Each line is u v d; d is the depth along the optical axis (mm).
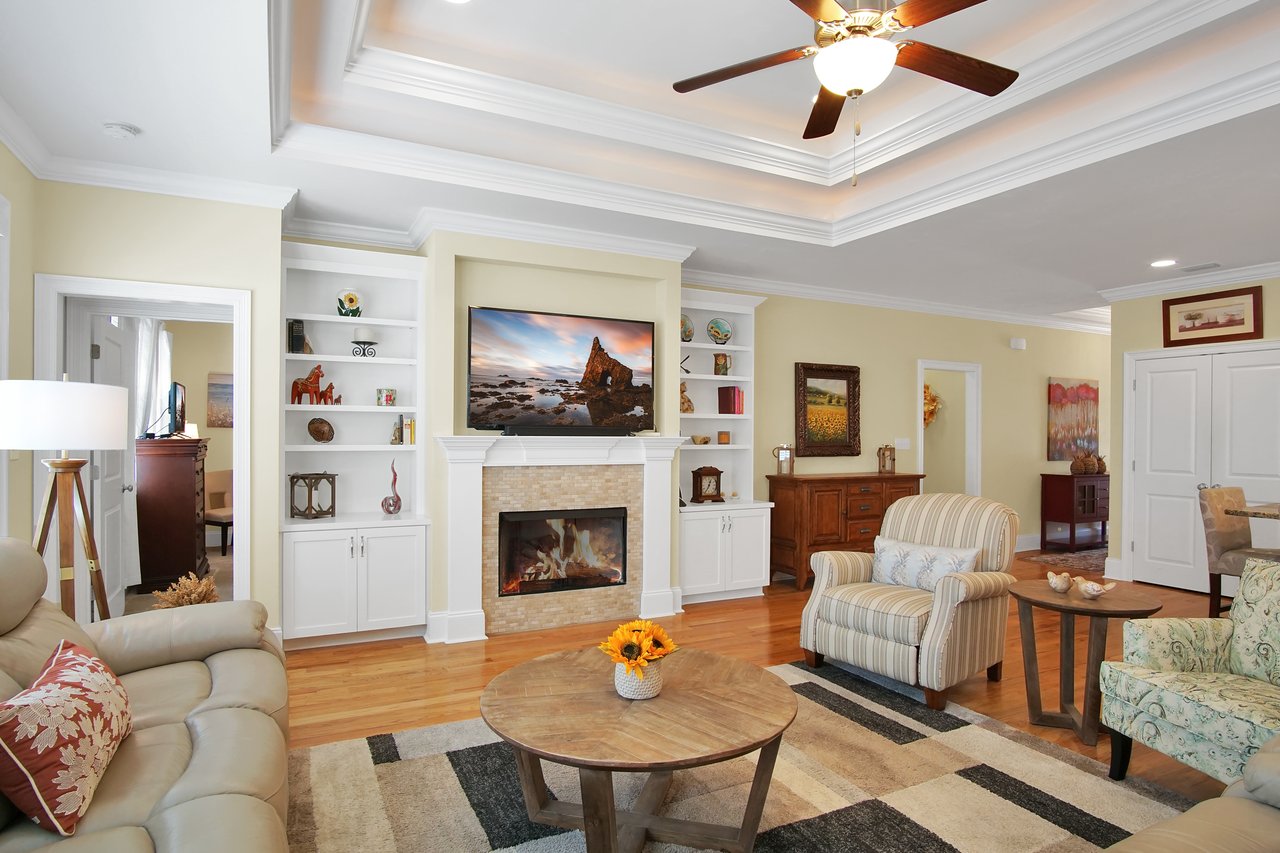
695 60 3465
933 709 3336
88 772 1538
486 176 3863
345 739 2971
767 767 2133
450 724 3127
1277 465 5473
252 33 2369
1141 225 4453
